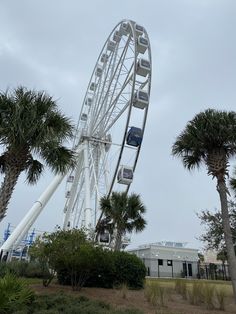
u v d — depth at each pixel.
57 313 8.77
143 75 28.80
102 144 31.25
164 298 13.94
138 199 24.41
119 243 23.59
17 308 8.06
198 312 11.77
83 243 16.19
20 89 11.73
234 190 16.19
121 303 12.80
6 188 10.71
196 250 51.72
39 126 11.22
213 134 14.23
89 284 17.48
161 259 49.66
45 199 28.12
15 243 25.59
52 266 16.02
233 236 19.06
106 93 31.62
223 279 40.62
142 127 27.47
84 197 29.61
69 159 12.91
